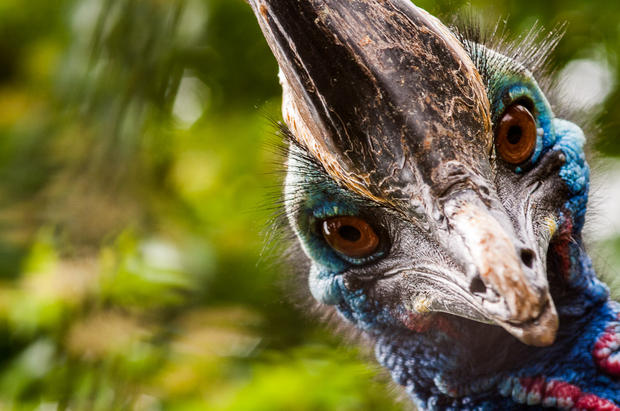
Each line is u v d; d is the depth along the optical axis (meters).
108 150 2.48
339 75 2.18
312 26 2.18
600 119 2.40
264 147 2.42
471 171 2.18
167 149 2.59
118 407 2.47
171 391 2.48
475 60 2.21
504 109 2.22
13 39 3.39
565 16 2.57
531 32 2.30
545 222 2.22
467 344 2.25
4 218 2.58
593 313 2.24
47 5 3.24
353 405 2.44
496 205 2.17
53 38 3.10
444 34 2.19
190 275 2.57
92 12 2.51
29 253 2.55
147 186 2.55
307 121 2.20
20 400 2.49
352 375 2.44
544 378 2.24
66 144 2.52
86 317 2.50
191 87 2.91
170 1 2.47
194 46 2.63
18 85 3.33
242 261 2.61
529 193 2.22
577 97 2.33
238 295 2.58
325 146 2.20
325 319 2.35
